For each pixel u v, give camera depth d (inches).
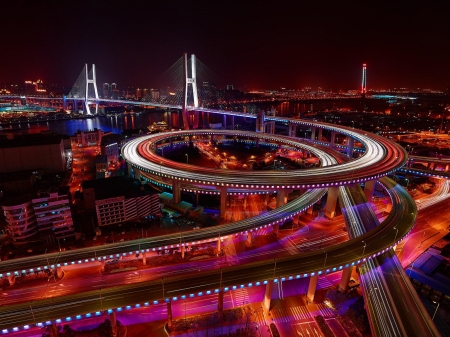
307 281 4151.1
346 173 6038.4
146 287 3307.1
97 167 7672.2
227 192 6240.2
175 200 6215.6
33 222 4702.3
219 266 4286.4
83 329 3376.0
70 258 3937.0
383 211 6063.0
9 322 2883.9
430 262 4269.2
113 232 5017.2
